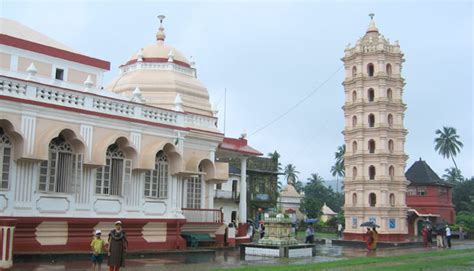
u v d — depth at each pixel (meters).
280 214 26.94
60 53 25.38
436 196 65.50
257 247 25.80
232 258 23.98
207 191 30.67
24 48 24.00
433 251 34.09
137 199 24.44
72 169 21.89
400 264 21.48
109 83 33.25
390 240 44.97
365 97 47.94
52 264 18.95
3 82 19.67
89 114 22.23
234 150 33.72
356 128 47.78
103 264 19.45
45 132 20.73
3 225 17.08
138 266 19.36
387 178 45.94
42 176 20.92
